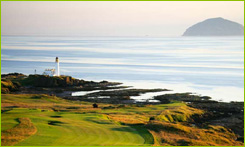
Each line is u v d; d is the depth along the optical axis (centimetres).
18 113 5775
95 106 8262
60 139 4062
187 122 7125
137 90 12056
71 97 10669
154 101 10169
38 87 12550
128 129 5047
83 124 5062
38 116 5422
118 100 10256
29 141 3866
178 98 10481
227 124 7112
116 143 4122
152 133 4928
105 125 5169
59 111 6881
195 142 4744
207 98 10631
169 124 5506
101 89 12444
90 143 4006
